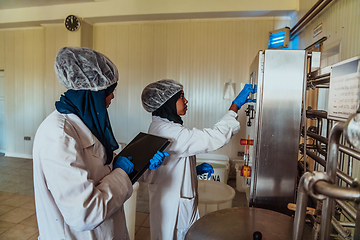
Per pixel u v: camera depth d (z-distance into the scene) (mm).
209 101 3830
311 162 2090
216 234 880
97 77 937
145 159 1075
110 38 4094
